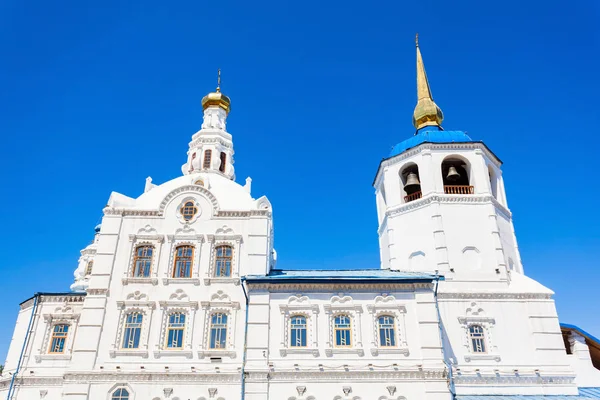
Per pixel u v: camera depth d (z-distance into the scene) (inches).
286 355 1251.8
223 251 1455.5
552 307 1376.7
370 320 1290.6
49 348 1387.8
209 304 1353.3
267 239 1462.8
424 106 1942.7
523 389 1274.6
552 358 1311.5
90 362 1270.9
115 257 1429.6
